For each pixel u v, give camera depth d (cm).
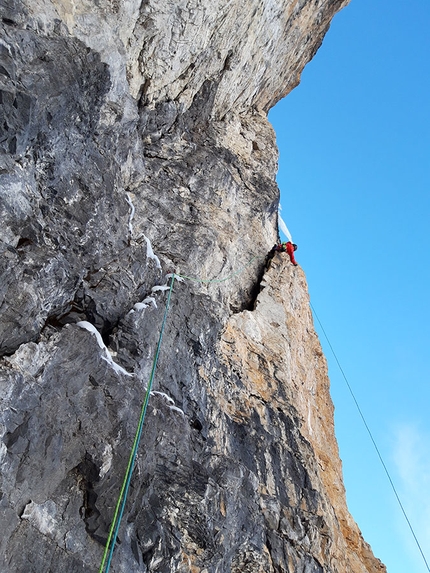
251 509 1189
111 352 1074
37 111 983
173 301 1299
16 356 882
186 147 1711
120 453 980
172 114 1655
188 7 1423
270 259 1892
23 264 926
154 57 1466
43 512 866
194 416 1211
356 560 1522
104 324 1092
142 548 978
